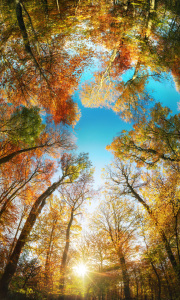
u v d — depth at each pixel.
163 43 13.98
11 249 13.70
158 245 10.97
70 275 17.06
